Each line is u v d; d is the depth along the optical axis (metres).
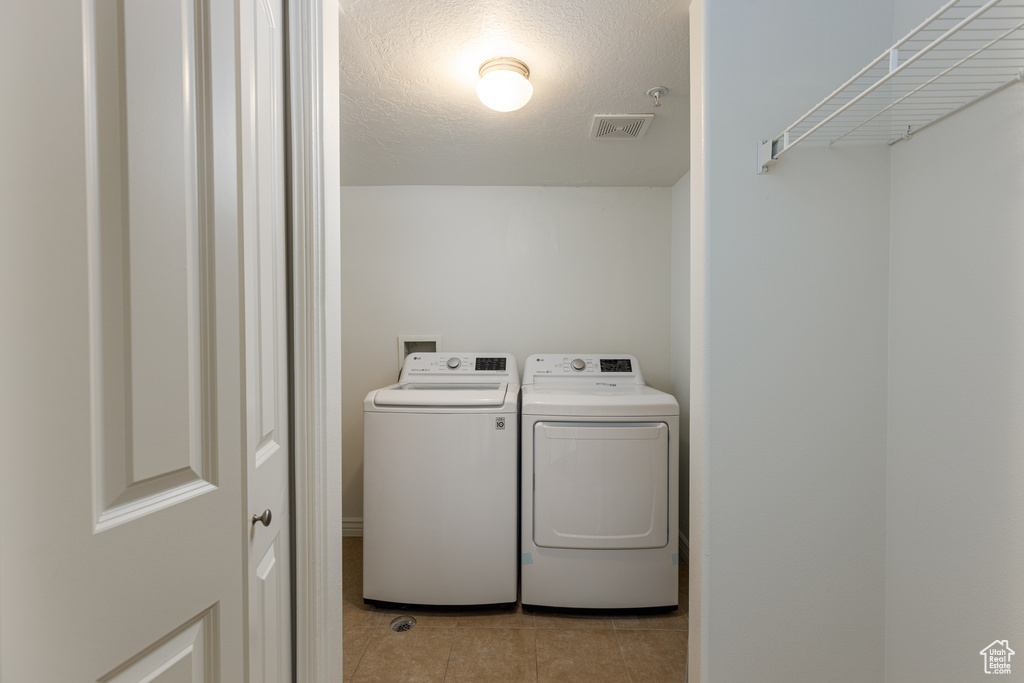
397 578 1.97
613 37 1.36
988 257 0.93
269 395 0.93
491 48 1.41
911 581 1.13
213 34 0.66
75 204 0.47
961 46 0.98
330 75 1.14
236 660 0.73
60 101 0.45
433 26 1.30
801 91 1.18
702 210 1.19
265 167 0.90
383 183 2.65
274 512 0.95
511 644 1.78
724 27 1.18
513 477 1.98
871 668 1.21
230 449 0.71
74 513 0.47
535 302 2.70
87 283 0.48
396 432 1.97
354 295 2.71
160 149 0.57
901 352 1.15
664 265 2.70
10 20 0.41
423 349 2.74
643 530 1.92
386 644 1.78
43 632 0.45
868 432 1.20
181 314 0.61
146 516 0.56
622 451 1.92
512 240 2.69
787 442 1.20
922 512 1.09
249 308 0.81
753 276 1.18
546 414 1.96
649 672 1.62
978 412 0.96
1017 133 0.88
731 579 1.20
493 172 2.47
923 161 1.09
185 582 0.62
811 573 1.20
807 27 1.18
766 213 1.18
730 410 1.19
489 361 2.50
